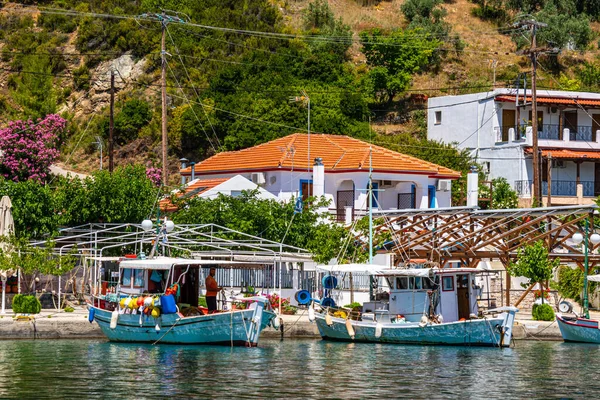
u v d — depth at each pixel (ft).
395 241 300.40
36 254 270.26
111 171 382.01
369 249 295.07
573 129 482.28
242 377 194.49
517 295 328.49
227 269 308.81
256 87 506.48
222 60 552.41
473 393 182.70
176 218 322.55
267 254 296.71
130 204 317.63
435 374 205.57
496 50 653.30
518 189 458.91
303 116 482.69
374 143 480.64
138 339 245.65
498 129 473.67
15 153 424.05
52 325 254.88
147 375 194.49
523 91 472.44
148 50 563.07
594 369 215.92
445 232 304.71
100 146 485.56
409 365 218.59
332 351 241.55
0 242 269.85
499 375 205.57
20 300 264.11
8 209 277.23
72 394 172.35
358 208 366.22
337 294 304.71
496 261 364.38
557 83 604.49
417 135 536.42
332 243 303.89
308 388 183.42
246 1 608.19
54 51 582.76
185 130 495.41
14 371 197.36
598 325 266.77
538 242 295.69
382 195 382.22
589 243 297.12
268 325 252.83
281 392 178.29
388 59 566.36
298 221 323.57
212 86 514.27
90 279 276.62
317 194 362.12
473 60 632.79
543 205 449.89
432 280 264.11
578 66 650.43
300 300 276.00
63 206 316.60
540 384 194.49
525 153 457.68
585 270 282.97
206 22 577.02
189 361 215.31
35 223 307.58
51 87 552.41
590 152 473.26
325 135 422.00
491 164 476.95
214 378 192.44
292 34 591.78
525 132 460.14
